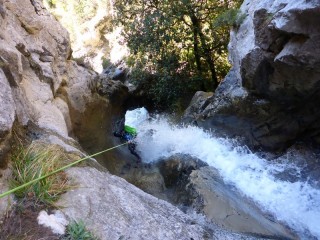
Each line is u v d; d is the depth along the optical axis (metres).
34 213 1.80
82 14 13.61
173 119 8.07
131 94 8.68
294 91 4.61
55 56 4.91
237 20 5.34
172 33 7.62
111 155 5.65
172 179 5.03
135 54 8.05
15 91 2.75
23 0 4.76
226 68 8.73
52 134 2.74
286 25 3.52
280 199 4.59
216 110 6.08
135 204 2.21
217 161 5.62
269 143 5.60
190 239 2.14
